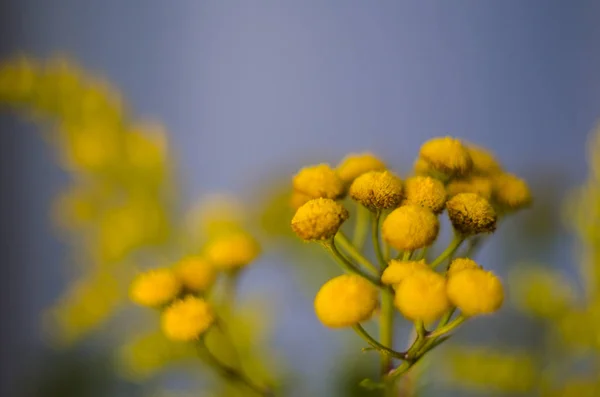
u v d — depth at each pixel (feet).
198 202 1.11
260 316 0.93
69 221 0.97
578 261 1.00
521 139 1.13
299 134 1.14
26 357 1.20
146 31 1.10
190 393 1.01
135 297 0.79
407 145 1.13
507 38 1.11
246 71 1.12
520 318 0.95
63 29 1.08
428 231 0.72
